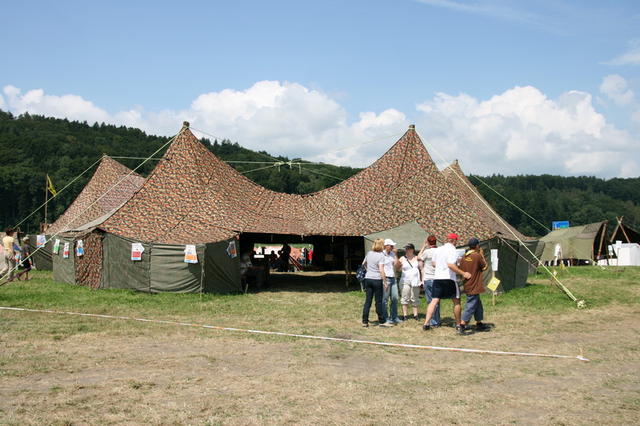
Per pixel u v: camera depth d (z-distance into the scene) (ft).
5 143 253.24
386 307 36.27
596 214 291.17
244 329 33.24
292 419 17.20
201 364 24.22
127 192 80.53
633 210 330.54
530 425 16.93
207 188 61.36
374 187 67.51
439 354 27.25
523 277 59.31
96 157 249.75
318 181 213.05
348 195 68.95
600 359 26.23
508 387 21.20
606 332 33.94
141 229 54.24
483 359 26.18
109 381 21.17
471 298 33.14
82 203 80.43
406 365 24.76
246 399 19.16
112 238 52.80
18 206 220.84
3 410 17.56
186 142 64.03
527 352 27.78
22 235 80.18
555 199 310.45
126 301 45.09
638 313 41.60
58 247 60.90
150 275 51.03
